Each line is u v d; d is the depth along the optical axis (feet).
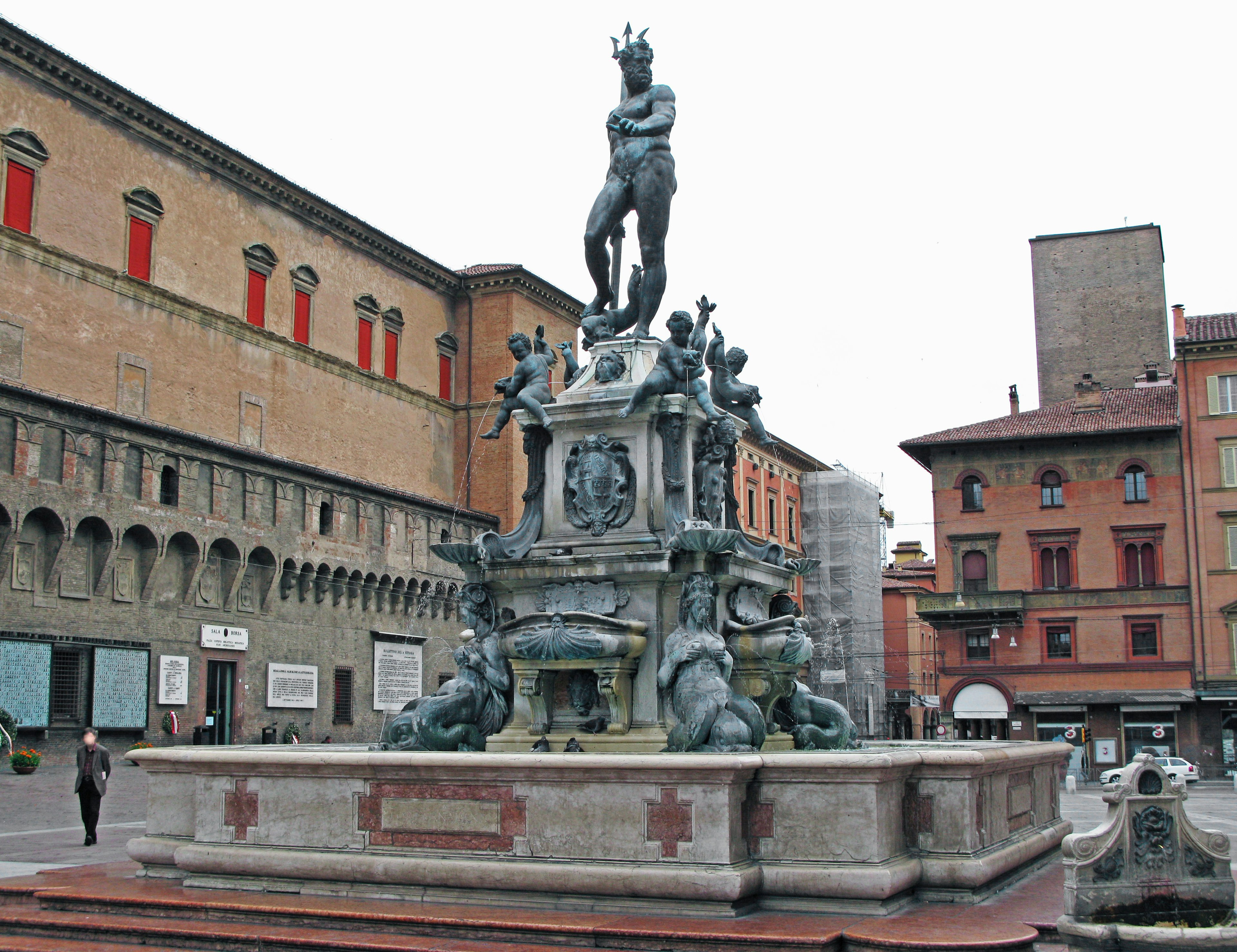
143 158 159.53
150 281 159.12
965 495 204.13
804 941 25.62
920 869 30.53
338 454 191.62
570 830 29.86
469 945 27.32
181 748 36.50
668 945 26.50
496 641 39.63
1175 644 190.70
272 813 33.06
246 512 158.40
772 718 40.60
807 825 29.27
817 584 240.12
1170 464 195.00
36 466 129.39
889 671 286.87
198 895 32.27
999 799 34.32
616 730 37.19
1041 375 230.89
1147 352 226.17
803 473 252.83
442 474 216.33
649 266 44.70
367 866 31.30
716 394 44.62
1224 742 187.73
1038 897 31.53
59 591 132.26
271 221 182.29
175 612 147.54
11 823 75.15
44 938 30.76
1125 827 26.13
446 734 38.34
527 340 43.60
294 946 28.09
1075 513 198.49
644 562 38.32
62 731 130.72
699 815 28.84
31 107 143.13
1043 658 196.65
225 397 170.40
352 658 178.19
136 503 141.08
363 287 201.36
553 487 41.93
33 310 141.28
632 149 45.01
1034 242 234.79
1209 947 24.02
